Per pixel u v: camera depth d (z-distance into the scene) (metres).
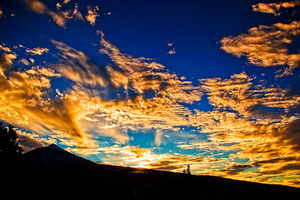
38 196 42.16
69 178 62.31
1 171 42.53
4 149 46.22
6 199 37.19
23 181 44.28
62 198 45.19
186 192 63.97
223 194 68.25
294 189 99.12
